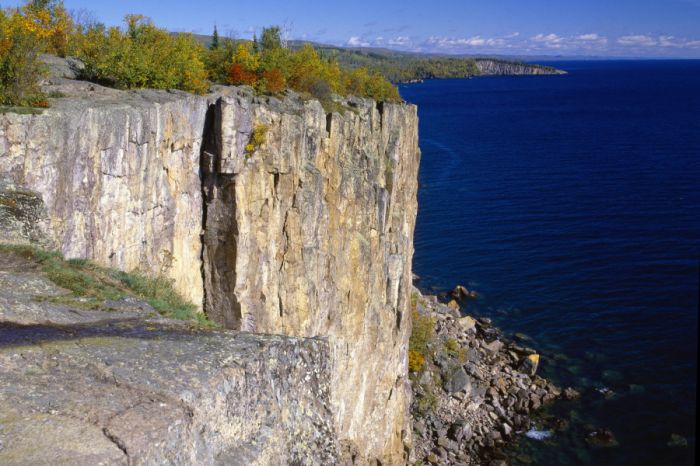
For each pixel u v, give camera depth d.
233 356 12.25
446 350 52.41
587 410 45.34
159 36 30.89
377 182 39.56
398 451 40.84
